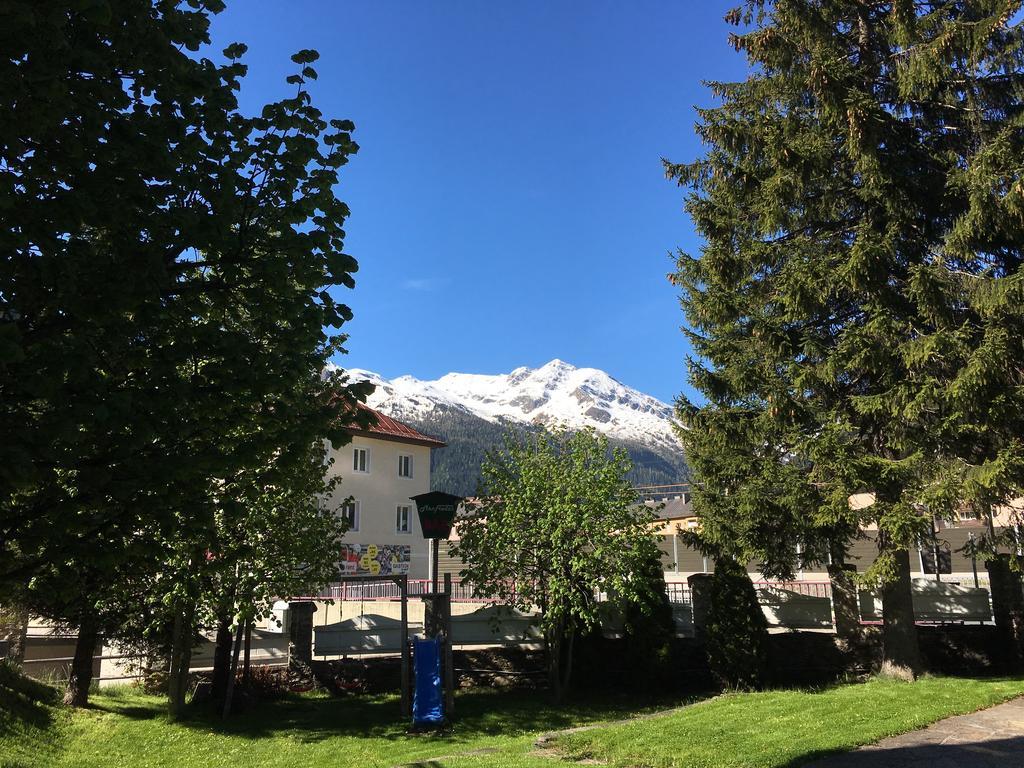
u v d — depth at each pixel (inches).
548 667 636.7
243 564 485.7
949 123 527.8
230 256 227.9
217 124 232.7
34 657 655.1
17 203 179.9
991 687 427.5
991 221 447.8
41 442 170.2
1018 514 486.3
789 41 536.7
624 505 580.1
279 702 598.9
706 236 576.7
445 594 544.7
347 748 454.9
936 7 520.1
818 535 522.3
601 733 387.9
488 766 340.5
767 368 520.4
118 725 505.7
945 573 999.6
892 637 513.7
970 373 412.8
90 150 201.0
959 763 280.7
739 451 540.4
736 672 586.2
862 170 487.2
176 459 192.9
